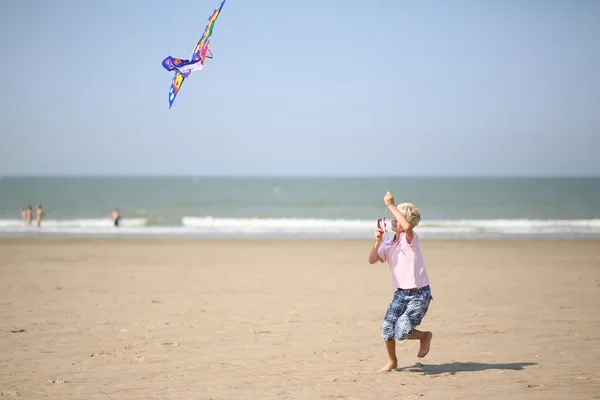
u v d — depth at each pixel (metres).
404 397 5.43
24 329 9.02
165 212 55.72
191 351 7.61
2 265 18.08
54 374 6.42
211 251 23.19
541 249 24.30
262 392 5.66
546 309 10.88
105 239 28.86
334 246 25.67
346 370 6.59
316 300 12.12
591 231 35.62
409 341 8.18
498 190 113.94
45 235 31.56
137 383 6.04
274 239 29.36
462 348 7.75
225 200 77.06
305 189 121.00
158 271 16.95
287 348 7.80
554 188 124.25
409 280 6.11
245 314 10.47
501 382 5.98
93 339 8.34
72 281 14.74
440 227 38.66
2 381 6.11
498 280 15.12
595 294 12.79
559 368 6.62
